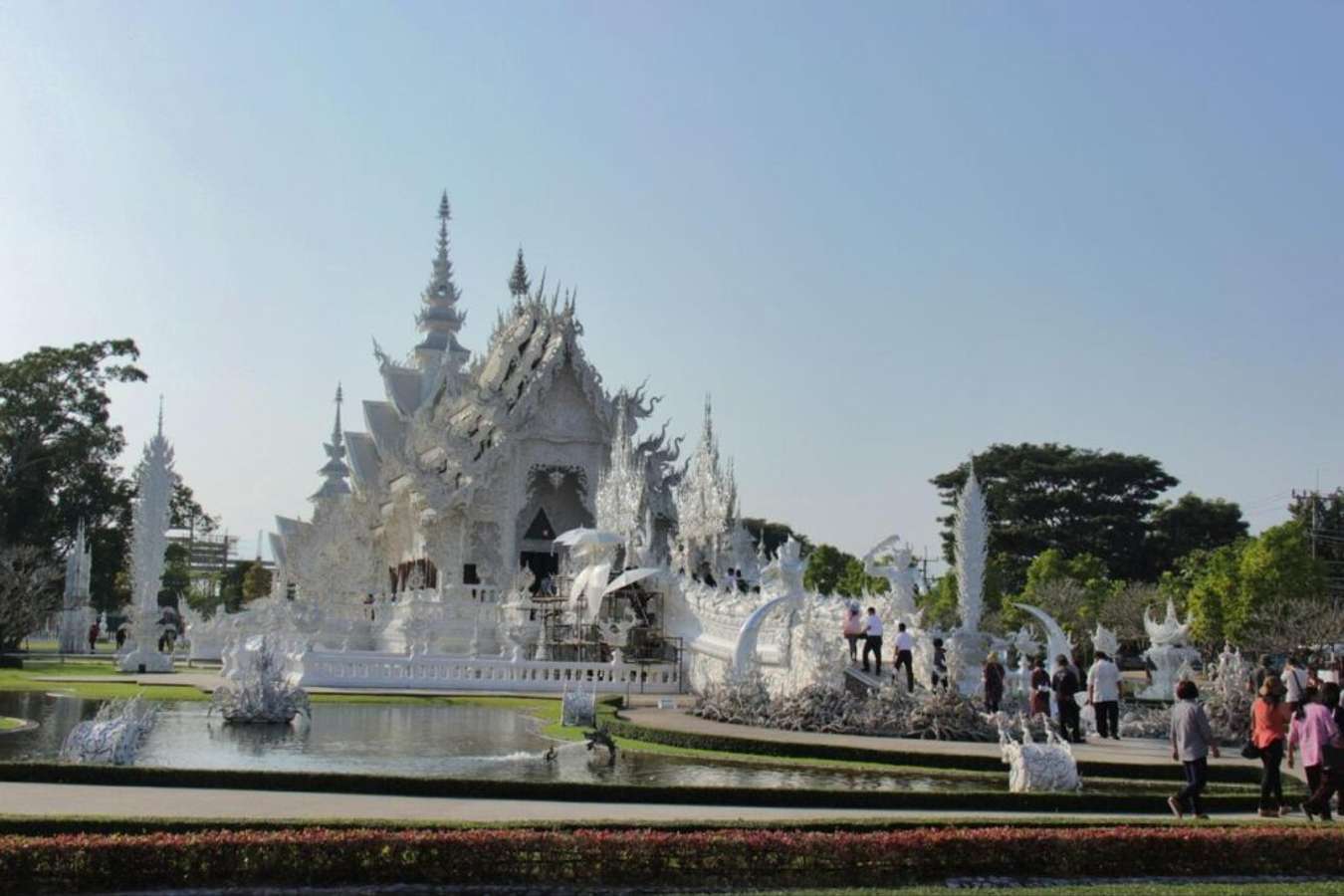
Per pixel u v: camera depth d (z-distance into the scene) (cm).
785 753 2755
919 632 3872
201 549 17325
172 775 1980
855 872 1570
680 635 5175
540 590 6669
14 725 3030
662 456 7288
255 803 1811
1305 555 7162
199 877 1442
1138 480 10894
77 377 8625
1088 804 2027
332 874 1473
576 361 7081
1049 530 10600
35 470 8462
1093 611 7950
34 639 10856
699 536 6112
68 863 1411
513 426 6950
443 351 8556
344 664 4766
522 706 4144
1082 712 3494
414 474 6738
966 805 2008
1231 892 1505
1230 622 7019
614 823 1597
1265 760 2019
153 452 5588
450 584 6400
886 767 2588
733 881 1540
